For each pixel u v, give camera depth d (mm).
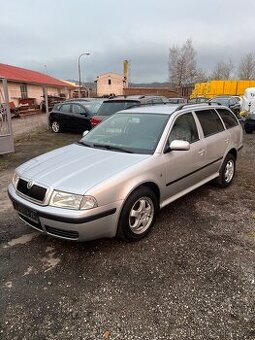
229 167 5609
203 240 3670
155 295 2746
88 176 3277
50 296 2756
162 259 3285
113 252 3420
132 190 3377
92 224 3078
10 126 8758
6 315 2541
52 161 3789
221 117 5438
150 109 4691
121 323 2447
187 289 2816
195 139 4555
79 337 2330
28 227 4062
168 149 3941
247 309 2574
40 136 12945
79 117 12836
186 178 4332
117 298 2715
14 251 3480
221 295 2736
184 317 2494
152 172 3637
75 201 3037
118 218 3326
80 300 2701
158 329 2385
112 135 4430
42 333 2367
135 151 3887
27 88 31359
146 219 3705
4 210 4676
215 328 2385
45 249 3508
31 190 3340
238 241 3650
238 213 4445
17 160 8242
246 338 2293
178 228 3971
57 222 3088
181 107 4641
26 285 2904
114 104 9266
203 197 5070
